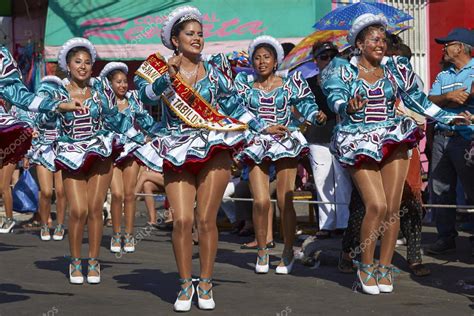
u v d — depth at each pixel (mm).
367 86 7812
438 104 9391
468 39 9586
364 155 7641
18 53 20109
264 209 9219
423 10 17438
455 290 8055
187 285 7238
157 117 14977
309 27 16297
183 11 7332
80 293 8109
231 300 7727
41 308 7371
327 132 11008
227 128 7062
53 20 17484
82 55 8852
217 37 16578
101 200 8695
